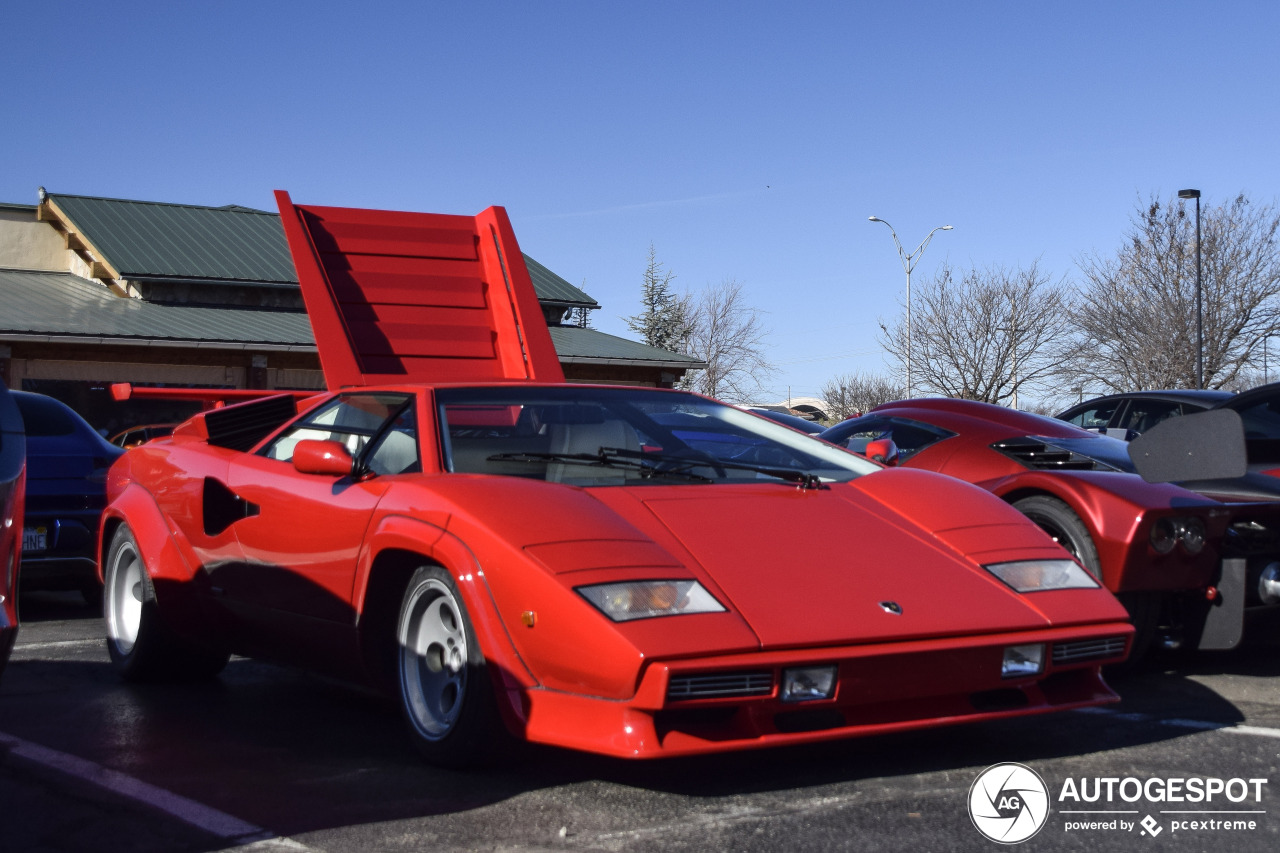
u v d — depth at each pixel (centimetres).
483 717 311
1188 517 441
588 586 287
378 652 357
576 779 321
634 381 2612
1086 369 3650
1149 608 453
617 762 338
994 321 3844
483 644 306
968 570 328
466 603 310
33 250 2655
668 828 278
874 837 272
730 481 373
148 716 409
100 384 1989
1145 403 966
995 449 567
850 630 288
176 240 2519
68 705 429
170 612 447
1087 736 368
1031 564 335
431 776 325
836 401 5631
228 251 2527
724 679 277
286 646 406
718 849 264
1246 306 3403
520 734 298
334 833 276
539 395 403
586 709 286
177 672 472
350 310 535
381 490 356
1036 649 311
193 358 2075
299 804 299
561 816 288
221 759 346
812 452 414
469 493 327
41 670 502
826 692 286
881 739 364
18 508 278
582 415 398
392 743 366
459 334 561
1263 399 495
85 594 746
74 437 688
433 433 371
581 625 281
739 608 289
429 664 342
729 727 286
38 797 306
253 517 411
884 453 427
